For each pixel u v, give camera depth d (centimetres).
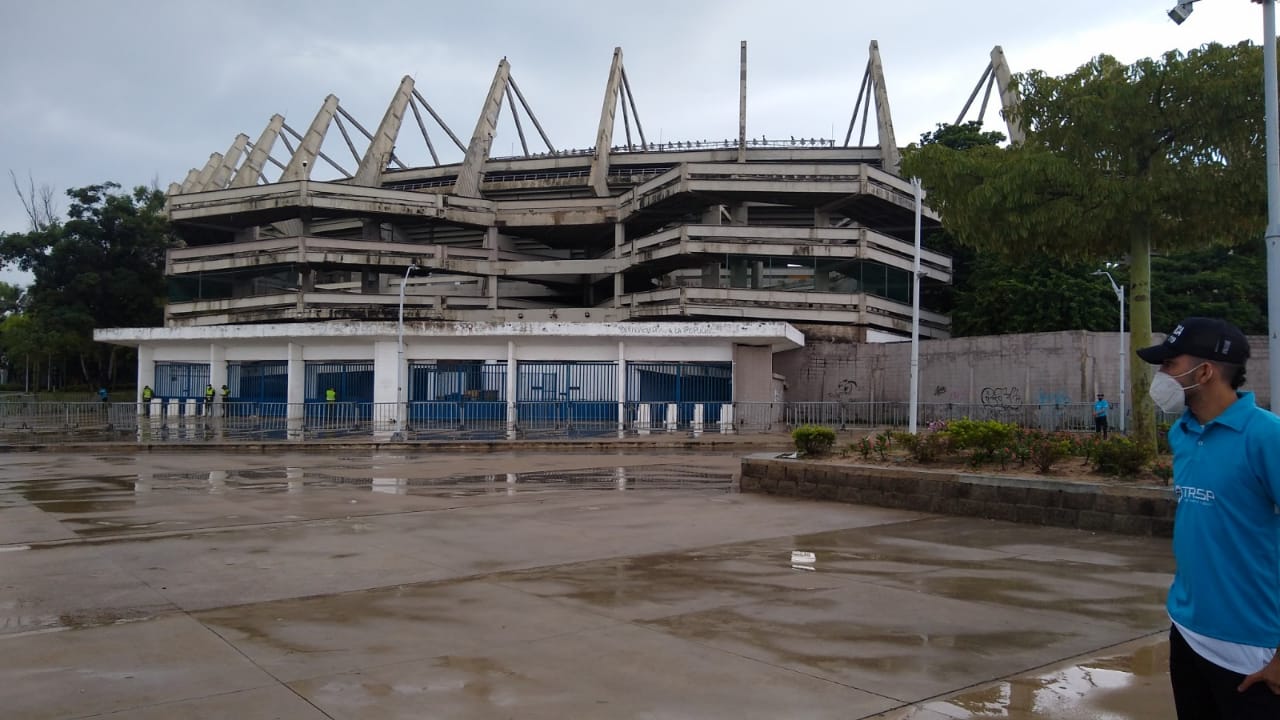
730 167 5125
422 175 6950
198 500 1362
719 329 3641
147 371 4347
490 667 530
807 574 807
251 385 4150
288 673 518
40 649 566
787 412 3594
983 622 637
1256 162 1279
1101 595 722
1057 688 496
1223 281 4259
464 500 1373
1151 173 1335
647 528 1085
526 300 6394
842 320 4872
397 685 497
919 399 4125
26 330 6066
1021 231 1418
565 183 6391
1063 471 1218
